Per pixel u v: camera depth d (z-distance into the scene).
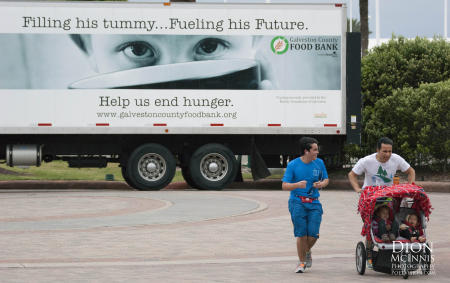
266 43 23.16
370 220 9.18
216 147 23.08
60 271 9.21
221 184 23.08
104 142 23.44
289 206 9.62
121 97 22.78
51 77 22.59
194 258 10.35
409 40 27.77
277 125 23.19
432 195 21.42
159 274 9.06
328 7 23.30
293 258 10.43
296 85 23.22
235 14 23.09
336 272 9.41
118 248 11.11
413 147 26.06
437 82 26.55
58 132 22.61
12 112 22.50
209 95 23.02
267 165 24.58
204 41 23.03
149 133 22.88
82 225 13.64
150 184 22.80
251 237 12.35
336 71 23.31
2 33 22.45
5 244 11.41
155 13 22.89
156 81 22.91
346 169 27.80
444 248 11.30
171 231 12.95
